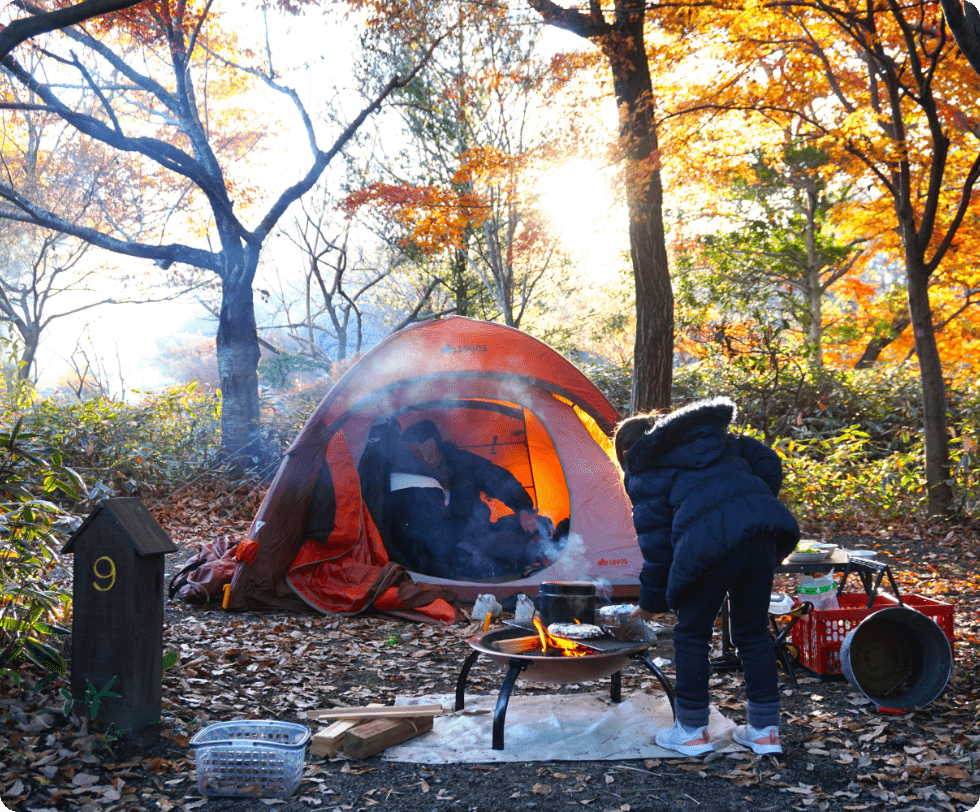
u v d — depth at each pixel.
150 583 3.09
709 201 16.06
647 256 8.64
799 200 16.89
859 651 3.81
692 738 3.11
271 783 2.75
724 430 3.19
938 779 2.86
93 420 10.01
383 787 2.85
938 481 8.67
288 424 11.52
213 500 9.66
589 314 21.50
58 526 6.07
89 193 14.95
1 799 2.58
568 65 8.83
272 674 4.06
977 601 5.69
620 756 3.11
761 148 10.39
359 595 5.28
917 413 12.28
